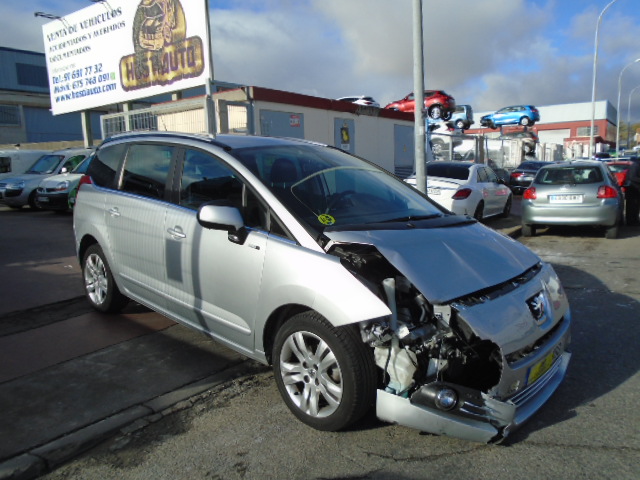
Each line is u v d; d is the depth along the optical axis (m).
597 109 71.50
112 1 16.88
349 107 15.59
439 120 27.62
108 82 17.73
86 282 5.32
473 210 10.70
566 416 3.31
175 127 13.53
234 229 3.45
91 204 5.04
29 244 9.16
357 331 2.93
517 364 2.86
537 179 10.27
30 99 36.19
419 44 8.23
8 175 17.44
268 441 3.06
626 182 11.67
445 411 2.77
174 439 3.10
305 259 3.12
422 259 3.08
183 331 4.81
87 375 3.89
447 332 2.84
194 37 14.46
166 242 4.09
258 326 3.39
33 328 4.85
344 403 2.94
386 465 2.81
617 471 2.73
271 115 13.28
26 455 2.86
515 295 3.08
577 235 10.55
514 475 2.71
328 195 3.80
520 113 37.47
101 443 3.07
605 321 5.11
